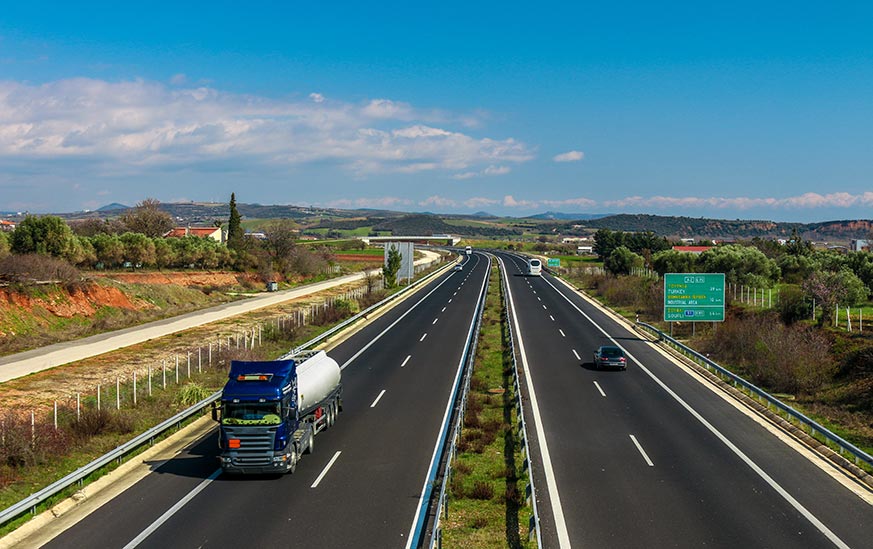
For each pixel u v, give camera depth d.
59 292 51.34
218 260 88.00
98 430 23.64
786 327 41.59
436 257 174.50
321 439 23.62
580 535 15.38
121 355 38.50
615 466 20.66
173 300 65.50
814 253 91.62
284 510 16.80
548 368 37.03
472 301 72.19
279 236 102.00
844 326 40.41
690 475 19.84
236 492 18.27
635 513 16.78
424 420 26.09
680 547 14.71
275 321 50.94
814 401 30.05
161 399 29.08
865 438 23.92
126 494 18.23
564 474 19.88
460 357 40.06
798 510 17.09
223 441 19.05
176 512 16.75
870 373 30.77
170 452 22.53
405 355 40.72
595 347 44.41
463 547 14.80
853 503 17.69
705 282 45.78
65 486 17.62
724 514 16.73
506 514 16.80
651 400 29.91
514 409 27.98
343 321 52.53
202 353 38.00
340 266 125.00
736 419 26.84
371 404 28.73
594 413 27.42
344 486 18.67
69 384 31.05
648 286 69.62
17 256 52.16
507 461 21.17
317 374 23.81
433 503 17.25
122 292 59.12
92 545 14.75
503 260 159.25
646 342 46.75
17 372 33.53
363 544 14.69
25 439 20.45
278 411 19.19
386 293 75.94
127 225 118.06
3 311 44.75
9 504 17.45
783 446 23.19
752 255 68.06
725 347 41.62
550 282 97.94
